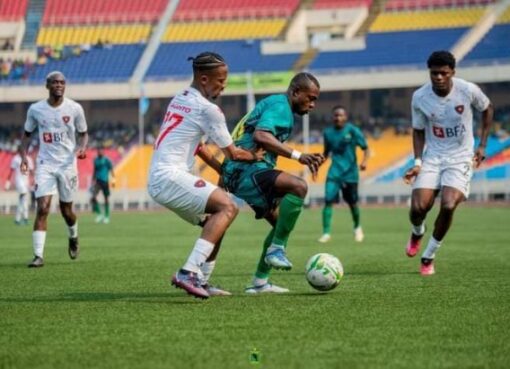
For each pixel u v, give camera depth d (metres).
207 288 12.34
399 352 8.08
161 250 22.75
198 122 11.42
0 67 73.38
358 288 13.16
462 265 17.39
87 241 26.94
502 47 69.44
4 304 11.48
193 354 8.02
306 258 19.78
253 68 71.75
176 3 78.94
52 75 18.17
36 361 7.78
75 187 18.69
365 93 74.38
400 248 22.97
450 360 7.73
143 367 7.48
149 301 11.71
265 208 12.20
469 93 15.07
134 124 75.50
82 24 77.88
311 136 70.00
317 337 8.85
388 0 76.31
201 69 11.55
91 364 7.64
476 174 62.12
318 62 71.69
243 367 7.44
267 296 12.12
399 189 62.44
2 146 71.25
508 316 10.21
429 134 15.51
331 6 76.19
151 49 74.88
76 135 18.73
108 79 70.00
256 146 12.06
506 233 29.33
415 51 71.00
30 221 43.97
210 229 11.25
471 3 74.44
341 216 46.09
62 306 11.25
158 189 11.43
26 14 78.25
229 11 77.69
